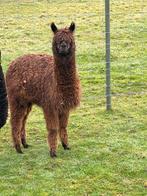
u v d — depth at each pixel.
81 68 15.99
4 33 21.47
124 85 14.07
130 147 9.59
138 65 16.12
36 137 10.45
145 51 18.05
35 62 9.51
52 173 8.53
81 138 10.23
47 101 9.06
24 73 9.47
